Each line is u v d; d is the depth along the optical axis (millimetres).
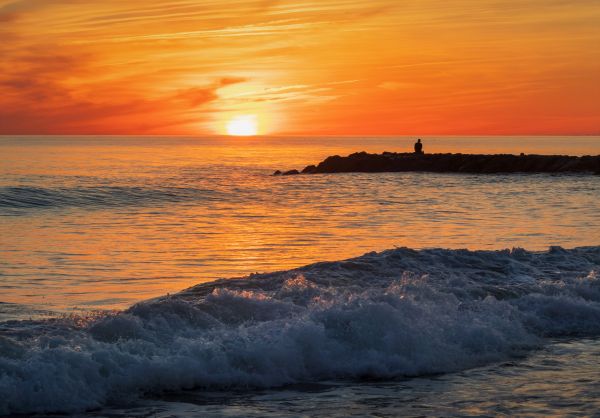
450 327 10281
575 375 9117
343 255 22312
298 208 40250
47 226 30172
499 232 29031
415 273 13328
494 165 77312
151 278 17578
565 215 36250
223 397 8086
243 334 9188
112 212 36938
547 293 12547
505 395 8297
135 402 7828
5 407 7344
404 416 7590
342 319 9609
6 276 17641
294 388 8469
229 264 20172
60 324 9312
